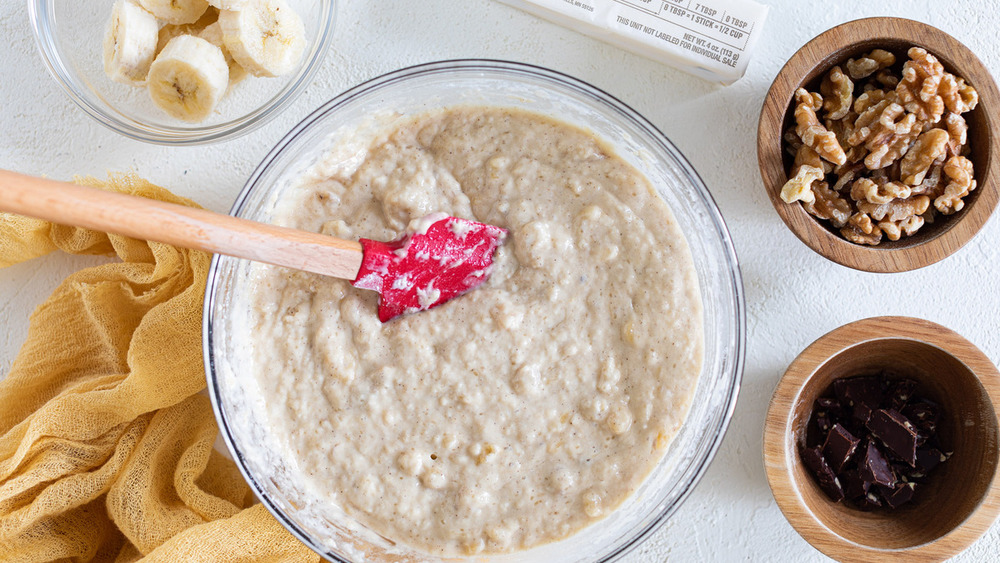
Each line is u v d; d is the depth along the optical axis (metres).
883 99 0.56
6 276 0.61
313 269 0.51
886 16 0.56
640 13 0.57
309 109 0.60
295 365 0.56
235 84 0.59
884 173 0.56
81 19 0.59
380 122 0.57
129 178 0.57
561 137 0.57
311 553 0.57
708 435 0.56
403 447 0.55
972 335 0.58
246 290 0.57
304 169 0.57
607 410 0.55
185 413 0.60
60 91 0.60
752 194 0.59
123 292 0.59
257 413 0.56
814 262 0.58
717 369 0.56
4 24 0.60
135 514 0.58
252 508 0.57
